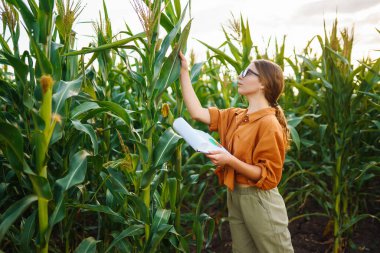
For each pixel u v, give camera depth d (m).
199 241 2.52
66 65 2.13
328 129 3.37
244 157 2.05
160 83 2.10
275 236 2.04
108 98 2.55
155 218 2.21
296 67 4.03
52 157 2.25
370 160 3.31
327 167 3.29
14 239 2.01
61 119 1.74
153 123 2.12
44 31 1.76
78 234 2.81
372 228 3.55
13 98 2.03
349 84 2.95
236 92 4.25
